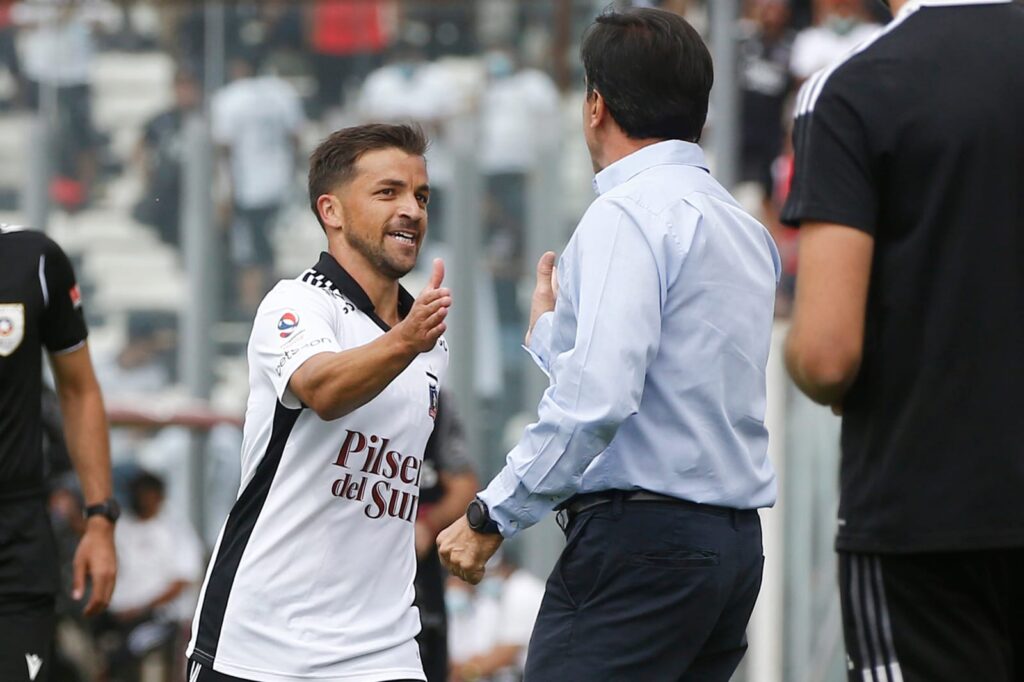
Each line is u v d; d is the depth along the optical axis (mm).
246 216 34531
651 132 12430
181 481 33438
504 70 33344
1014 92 11266
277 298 13242
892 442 11227
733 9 31250
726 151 31109
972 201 11164
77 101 34875
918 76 11305
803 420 24844
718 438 12055
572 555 12219
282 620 13023
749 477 12188
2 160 34844
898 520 11133
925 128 11195
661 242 11859
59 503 26203
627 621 11969
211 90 34656
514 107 33000
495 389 32531
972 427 11070
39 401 16203
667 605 11930
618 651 11969
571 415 11430
